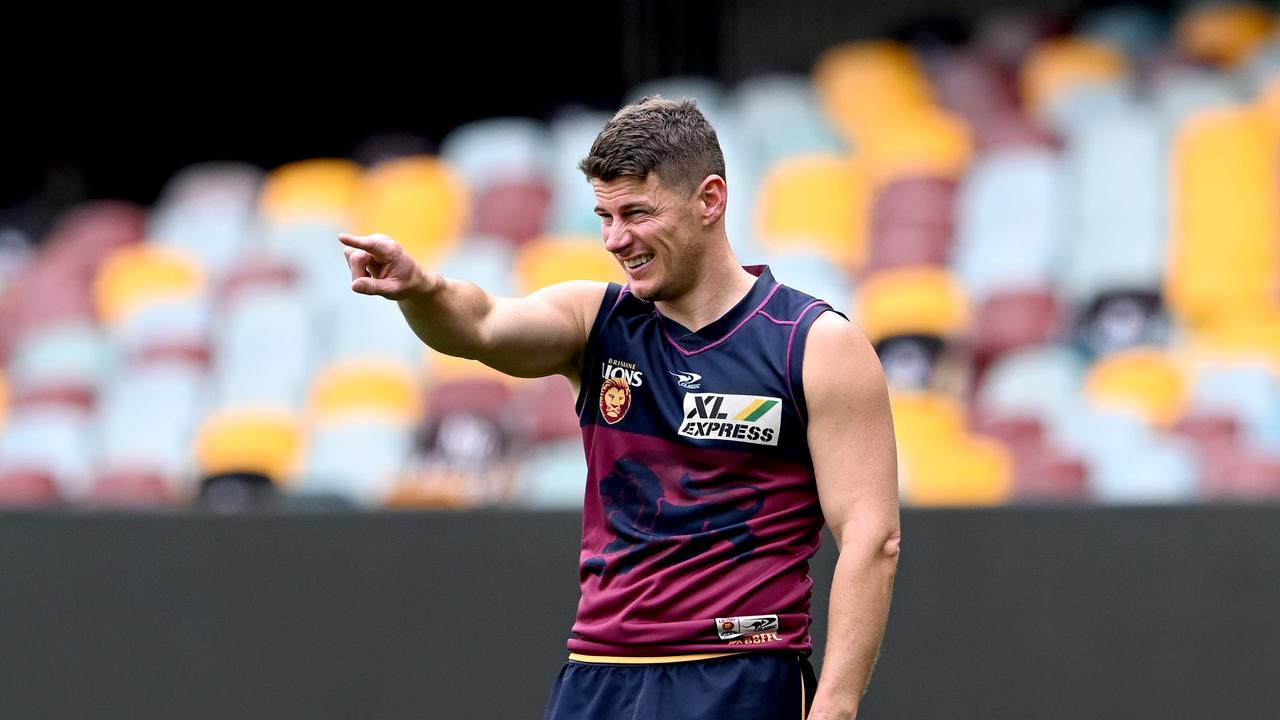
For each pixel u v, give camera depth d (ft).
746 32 117.50
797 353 29.76
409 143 118.32
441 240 106.32
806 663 30.60
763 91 109.19
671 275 29.86
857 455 29.58
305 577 49.67
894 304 85.46
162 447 92.79
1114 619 44.98
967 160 97.45
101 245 115.24
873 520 29.40
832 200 97.60
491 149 107.86
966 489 66.39
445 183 108.88
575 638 31.30
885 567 29.40
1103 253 90.58
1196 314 87.92
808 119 106.11
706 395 30.04
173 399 94.73
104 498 84.74
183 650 50.19
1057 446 70.59
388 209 109.40
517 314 30.60
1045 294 85.92
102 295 108.99
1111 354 83.66
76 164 134.72
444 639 48.65
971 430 74.28
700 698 29.50
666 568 30.04
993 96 106.32
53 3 132.16
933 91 108.88
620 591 30.30
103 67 133.90
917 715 45.83
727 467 29.96
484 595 48.55
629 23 117.80
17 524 51.65
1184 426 71.51
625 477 30.60
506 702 48.03
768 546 30.01
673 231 29.63
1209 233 89.97
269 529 50.06
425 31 130.31
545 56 128.16
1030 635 45.39
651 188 29.45
